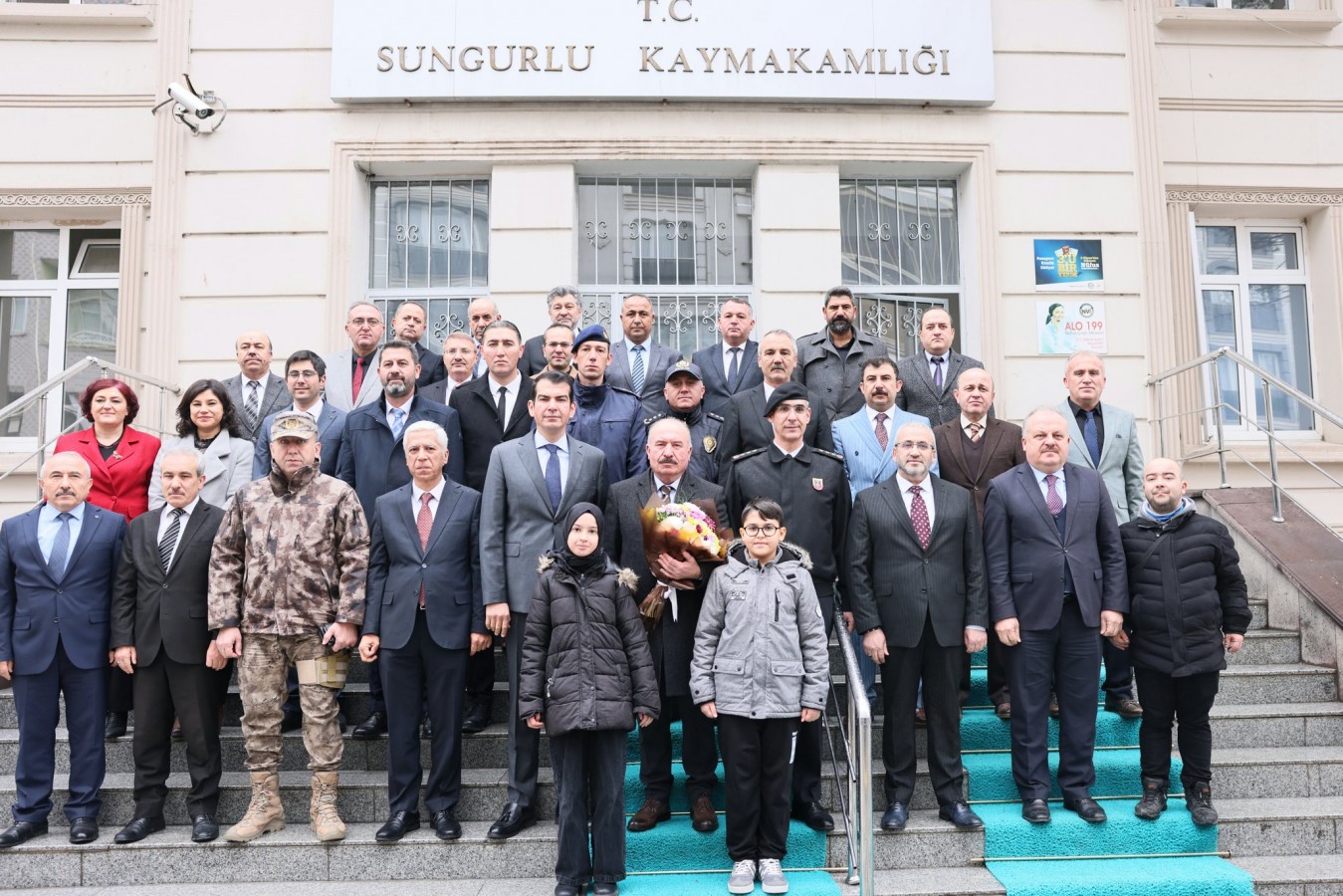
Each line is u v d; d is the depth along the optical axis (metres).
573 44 7.50
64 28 7.98
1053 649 4.79
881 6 7.63
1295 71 8.48
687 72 7.52
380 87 7.43
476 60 7.46
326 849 4.45
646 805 4.63
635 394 5.79
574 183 7.68
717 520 4.70
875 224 7.92
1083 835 4.60
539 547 4.72
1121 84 7.83
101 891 4.34
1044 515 4.81
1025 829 4.59
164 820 4.75
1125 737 5.26
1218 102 8.39
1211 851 4.64
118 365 7.79
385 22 7.46
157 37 7.84
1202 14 8.37
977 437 5.44
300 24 7.57
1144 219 7.73
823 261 7.61
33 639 4.59
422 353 6.33
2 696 5.29
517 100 7.52
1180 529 4.85
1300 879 4.38
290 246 7.40
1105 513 4.88
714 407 6.06
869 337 6.30
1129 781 4.97
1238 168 8.36
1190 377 8.10
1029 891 4.26
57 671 4.64
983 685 5.49
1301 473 8.01
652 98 7.54
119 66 7.98
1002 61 7.77
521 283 7.51
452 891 4.28
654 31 7.55
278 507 4.69
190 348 7.33
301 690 4.64
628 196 7.87
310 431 4.75
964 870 4.49
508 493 4.75
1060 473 4.96
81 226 8.23
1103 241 7.68
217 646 4.59
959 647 4.72
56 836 4.58
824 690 4.36
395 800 4.57
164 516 4.79
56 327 8.25
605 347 5.46
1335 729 5.36
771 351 5.34
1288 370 8.52
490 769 5.06
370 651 4.60
